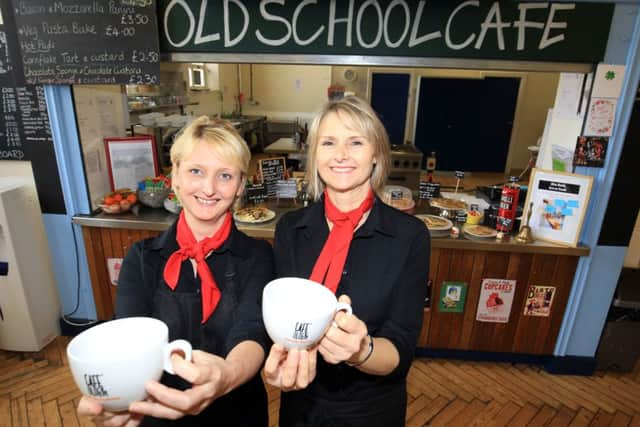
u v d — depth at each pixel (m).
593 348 2.33
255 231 2.19
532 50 1.91
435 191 2.68
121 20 2.01
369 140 0.99
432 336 2.40
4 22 2.07
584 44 1.87
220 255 0.98
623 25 1.84
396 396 1.11
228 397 1.01
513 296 2.26
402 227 1.04
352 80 7.68
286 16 1.97
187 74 6.34
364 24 1.95
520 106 7.05
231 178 0.91
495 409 2.10
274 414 1.99
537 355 2.42
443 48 1.95
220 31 2.02
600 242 2.12
